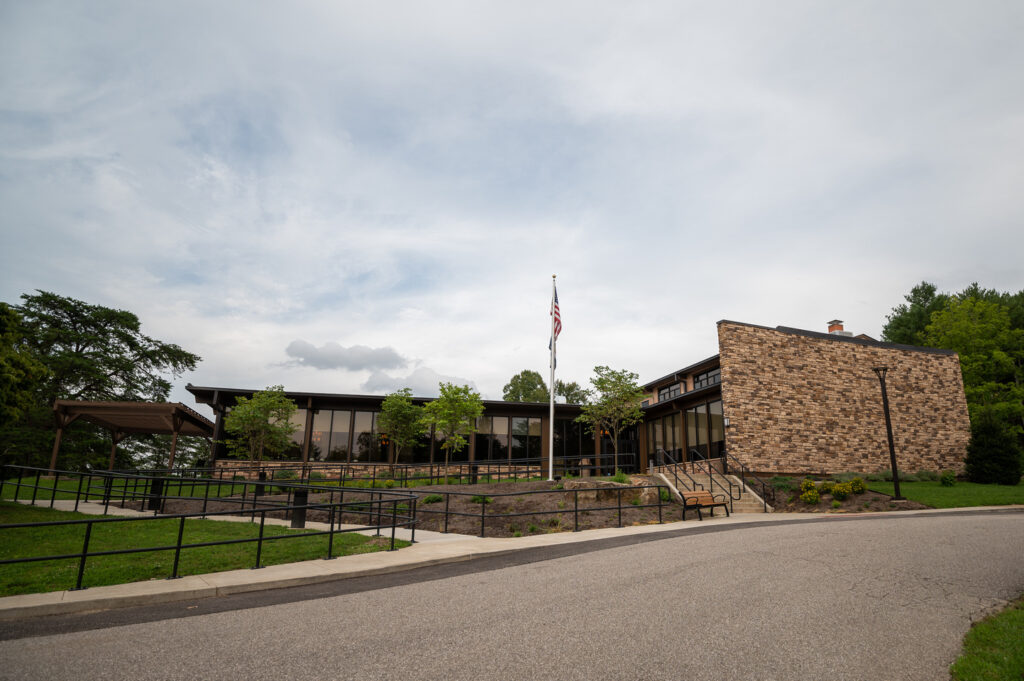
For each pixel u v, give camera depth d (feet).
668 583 24.89
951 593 23.57
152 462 140.15
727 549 33.30
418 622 19.21
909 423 82.28
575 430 104.12
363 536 41.06
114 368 125.90
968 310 111.24
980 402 102.53
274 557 31.32
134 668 14.66
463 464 83.05
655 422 103.35
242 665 14.98
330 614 20.21
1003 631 18.48
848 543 34.86
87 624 18.90
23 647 16.35
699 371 91.76
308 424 93.35
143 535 37.14
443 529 47.75
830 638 17.88
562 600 22.17
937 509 56.70
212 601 22.34
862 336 100.01
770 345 76.54
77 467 117.08
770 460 72.59
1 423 45.68
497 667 15.07
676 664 15.47
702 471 72.59
